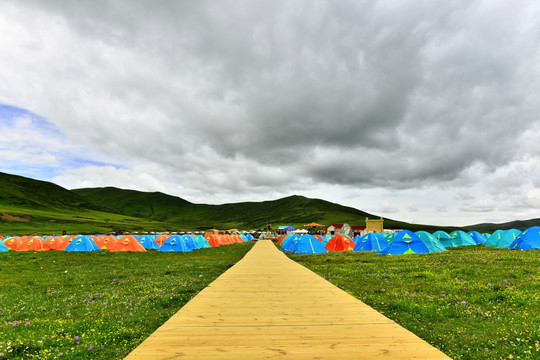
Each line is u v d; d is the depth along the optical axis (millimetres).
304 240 42781
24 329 9438
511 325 8883
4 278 21188
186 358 5891
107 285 18062
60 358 7195
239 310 9469
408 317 10273
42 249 46781
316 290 12781
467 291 13391
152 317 10758
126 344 8234
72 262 31281
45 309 12180
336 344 6641
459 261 22656
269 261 26609
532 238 30562
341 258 30703
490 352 7266
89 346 7777
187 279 19141
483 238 49281
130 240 45781
